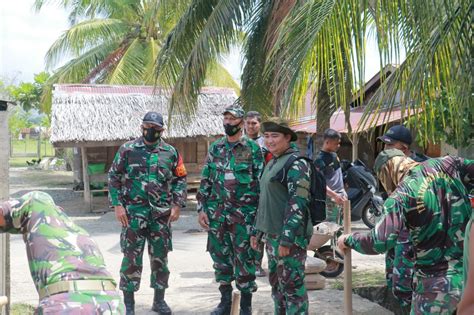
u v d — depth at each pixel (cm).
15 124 4938
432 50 448
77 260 287
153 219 548
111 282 293
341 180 751
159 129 539
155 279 565
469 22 452
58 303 273
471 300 189
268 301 609
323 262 655
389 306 639
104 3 2258
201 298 638
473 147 630
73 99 1603
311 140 1148
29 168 3384
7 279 482
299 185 444
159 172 545
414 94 451
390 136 457
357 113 1580
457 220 329
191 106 938
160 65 948
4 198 461
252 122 636
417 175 338
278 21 802
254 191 534
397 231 332
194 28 938
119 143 1523
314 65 457
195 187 1711
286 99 472
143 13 2125
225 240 544
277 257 464
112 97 1627
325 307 576
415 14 434
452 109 504
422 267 334
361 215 972
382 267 798
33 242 290
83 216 1474
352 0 446
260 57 938
